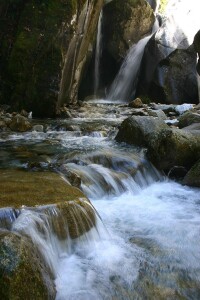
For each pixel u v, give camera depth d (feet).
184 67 63.31
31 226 12.03
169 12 79.61
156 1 84.94
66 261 12.89
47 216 12.93
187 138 24.18
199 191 21.63
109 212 17.87
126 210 18.28
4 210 12.53
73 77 48.01
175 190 21.86
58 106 42.34
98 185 19.95
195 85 62.75
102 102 68.49
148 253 13.89
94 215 14.58
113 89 72.95
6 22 41.11
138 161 23.81
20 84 40.42
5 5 41.11
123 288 11.85
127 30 71.15
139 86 68.80
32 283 9.79
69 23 40.19
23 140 30.09
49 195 14.42
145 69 68.23
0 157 23.91
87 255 13.44
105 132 32.83
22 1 41.04
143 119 28.25
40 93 40.50
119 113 46.91
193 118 33.09
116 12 70.90
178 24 71.41
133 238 15.08
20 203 13.24
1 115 37.55
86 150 25.89
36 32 40.27
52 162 22.58
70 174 19.21
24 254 9.96
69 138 31.14
